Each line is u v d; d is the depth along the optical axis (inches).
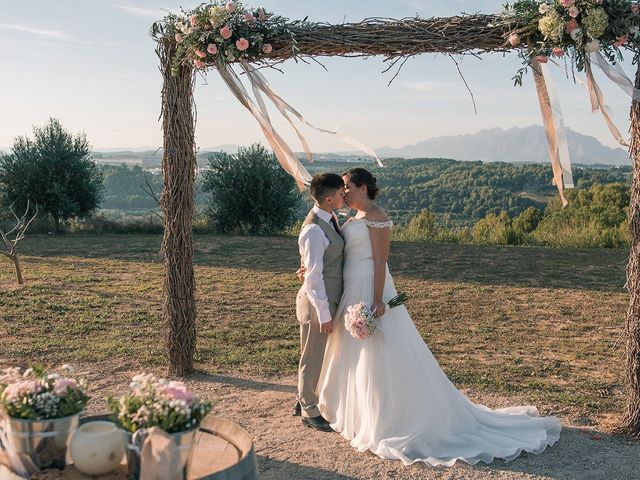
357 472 177.0
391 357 193.6
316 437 203.0
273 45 227.1
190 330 272.4
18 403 118.0
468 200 2512.3
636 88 195.6
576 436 206.5
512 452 187.9
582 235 891.4
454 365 293.7
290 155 233.8
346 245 204.4
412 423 191.2
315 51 223.6
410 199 2568.9
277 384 261.9
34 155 1050.7
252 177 1085.1
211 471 123.6
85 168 1085.8
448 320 401.4
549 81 204.4
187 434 114.6
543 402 242.4
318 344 209.0
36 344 321.4
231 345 328.2
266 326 373.7
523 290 508.7
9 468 119.2
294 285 523.8
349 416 201.6
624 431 207.0
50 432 119.1
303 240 200.4
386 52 218.2
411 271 609.6
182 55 242.1
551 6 193.6
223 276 569.0
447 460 184.4
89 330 356.2
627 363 207.9
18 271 497.4
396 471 177.5
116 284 516.1
